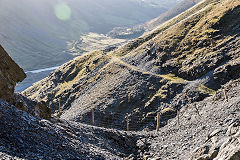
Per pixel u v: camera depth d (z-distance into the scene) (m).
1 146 14.96
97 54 173.50
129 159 27.94
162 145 31.45
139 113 86.25
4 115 18.86
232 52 88.25
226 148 17.53
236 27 104.00
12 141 16.48
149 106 85.94
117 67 128.38
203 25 120.75
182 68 99.94
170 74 103.56
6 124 17.97
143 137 35.09
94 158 21.28
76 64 172.50
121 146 32.12
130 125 83.44
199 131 30.20
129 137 34.28
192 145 27.12
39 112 26.72
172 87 88.81
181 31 130.00
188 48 112.75
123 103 94.44
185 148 27.30
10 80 24.09
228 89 42.25
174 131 35.41
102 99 101.94
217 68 83.81
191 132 31.52
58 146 19.34
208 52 98.94
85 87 128.62
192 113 40.31
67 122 31.09
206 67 88.56
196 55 102.44
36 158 15.64
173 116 74.38
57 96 137.25
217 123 29.47
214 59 89.94
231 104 32.97
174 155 27.19
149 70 112.62
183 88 86.19
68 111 113.00
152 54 125.62
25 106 24.42
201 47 107.38
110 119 90.50
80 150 21.16
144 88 96.81
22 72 26.19
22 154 15.31
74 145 21.42
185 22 136.62
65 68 174.50
